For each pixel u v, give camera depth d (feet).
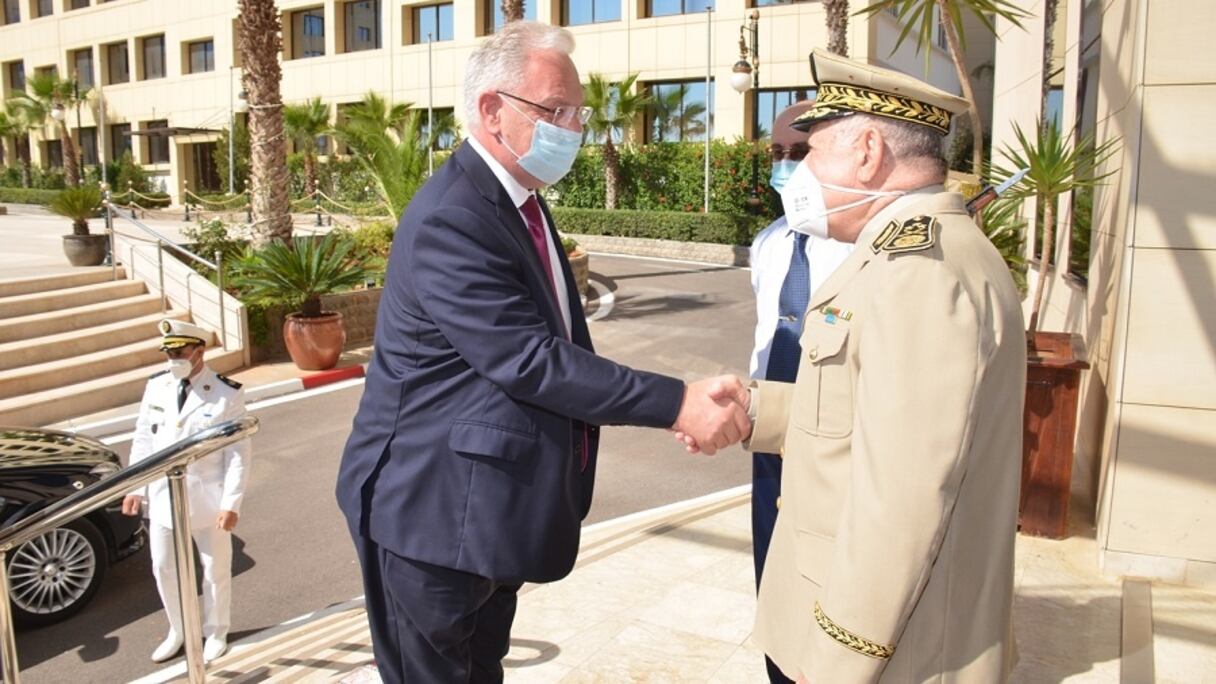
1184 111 12.05
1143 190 12.34
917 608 5.50
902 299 5.34
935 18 97.45
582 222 85.81
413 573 6.93
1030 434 14.55
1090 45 18.43
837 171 6.31
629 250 82.07
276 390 33.27
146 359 34.99
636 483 22.52
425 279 6.69
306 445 26.78
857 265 6.02
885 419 5.20
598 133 87.86
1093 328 16.66
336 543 19.38
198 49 125.80
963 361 5.19
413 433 6.88
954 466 5.13
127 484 8.71
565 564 7.22
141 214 98.73
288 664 12.59
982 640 5.67
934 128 6.20
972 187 11.48
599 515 20.20
